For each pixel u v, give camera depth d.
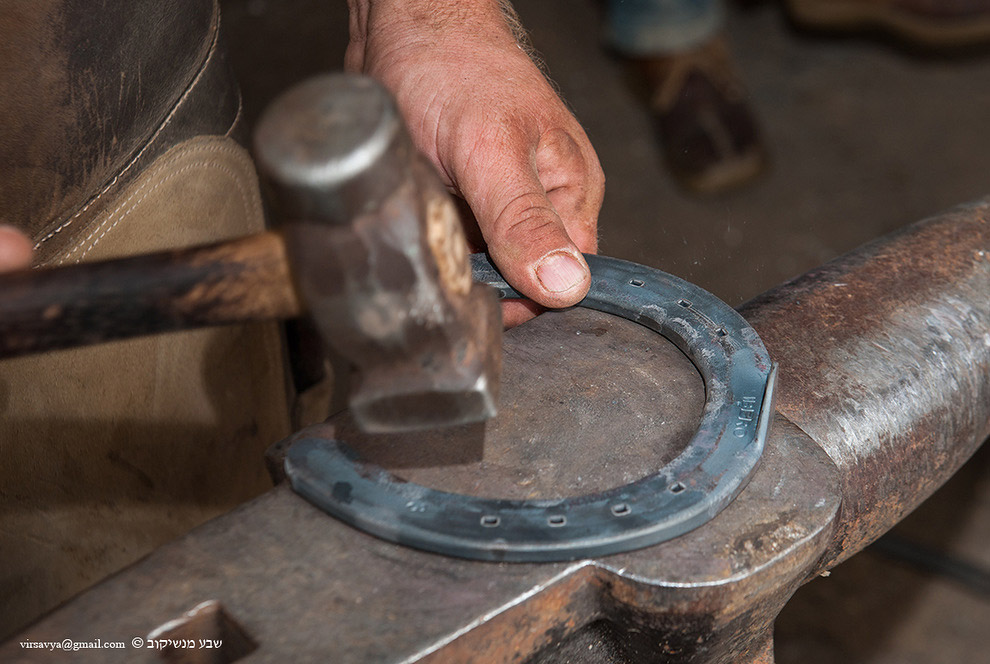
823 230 2.60
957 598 1.89
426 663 0.57
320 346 1.31
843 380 0.76
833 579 1.95
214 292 0.56
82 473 0.95
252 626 0.58
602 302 0.83
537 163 1.03
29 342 0.57
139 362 0.97
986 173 2.76
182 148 0.99
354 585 0.61
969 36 3.07
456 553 0.62
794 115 3.00
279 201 0.51
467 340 0.57
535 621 0.61
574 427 0.72
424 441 0.71
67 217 0.88
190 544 0.64
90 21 0.84
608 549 0.62
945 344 0.80
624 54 2.81
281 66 2.53
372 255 0.52
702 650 0.65
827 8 3.17
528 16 3.30
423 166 0.53
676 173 2.74
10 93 0.80
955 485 2.11
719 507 0.64
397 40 1.09
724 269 2.49
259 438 1.19
